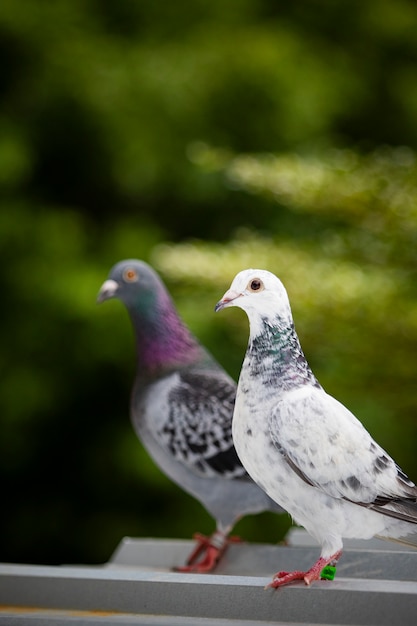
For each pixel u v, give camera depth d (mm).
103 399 13695
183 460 6703
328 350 10188
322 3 14539
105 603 4375
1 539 14125
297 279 9695
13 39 13578
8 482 14172
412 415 10789
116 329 12922
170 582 4180
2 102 13680
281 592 3938
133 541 6738
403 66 14406
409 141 14312
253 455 4438
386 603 3775
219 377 6953
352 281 9727
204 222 14219
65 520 13953
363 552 4738
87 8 14141
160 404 6816
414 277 10328
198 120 13477
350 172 10055
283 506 4492
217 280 9797
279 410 4375
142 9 14172
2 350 13172
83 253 13414
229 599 4027
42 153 14000
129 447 13195
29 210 13531
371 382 10188
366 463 4352
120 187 14172
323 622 3861
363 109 14164
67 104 13453
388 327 9672
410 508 4367
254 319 4516
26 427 13625
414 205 9812
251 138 13633
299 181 9891
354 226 10805
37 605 4574
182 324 7086
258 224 13805
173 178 13648
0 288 13148
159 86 13219
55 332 13148
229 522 6523
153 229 13750
